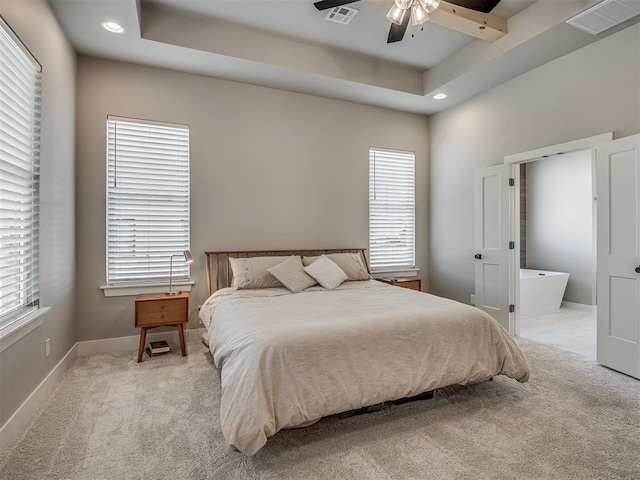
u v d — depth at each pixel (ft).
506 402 7.92
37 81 7.81
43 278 8.08
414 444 6.36
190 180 12.49
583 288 17.78
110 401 8.01
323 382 6.46
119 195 11.72
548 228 19.44
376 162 16.01
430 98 14.76
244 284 11.62
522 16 10.42
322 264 12.32
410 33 11.58
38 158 7.78
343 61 12.88
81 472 5.61
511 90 12.96
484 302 14.07
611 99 10.02
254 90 13.44
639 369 9.13
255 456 6.04
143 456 6.03
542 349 11.64
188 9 10.32
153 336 12.09
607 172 9.95
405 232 16.66
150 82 11.96
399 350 7.27
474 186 14.56
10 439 6.34
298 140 14.20
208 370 9.86
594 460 5.85
